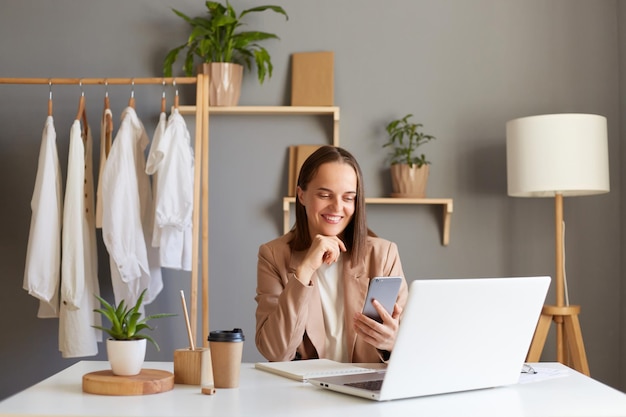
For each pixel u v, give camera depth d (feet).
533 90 12.22
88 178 11.25
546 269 12.11
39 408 4.31
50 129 10.69
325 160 6.75
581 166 10.34
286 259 7.03
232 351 4.98
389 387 4.54
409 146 12.00
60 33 12.25
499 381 5.09
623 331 11.93
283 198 11.99
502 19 12.28
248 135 12.17
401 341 4.49
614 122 12.17
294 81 12.00
